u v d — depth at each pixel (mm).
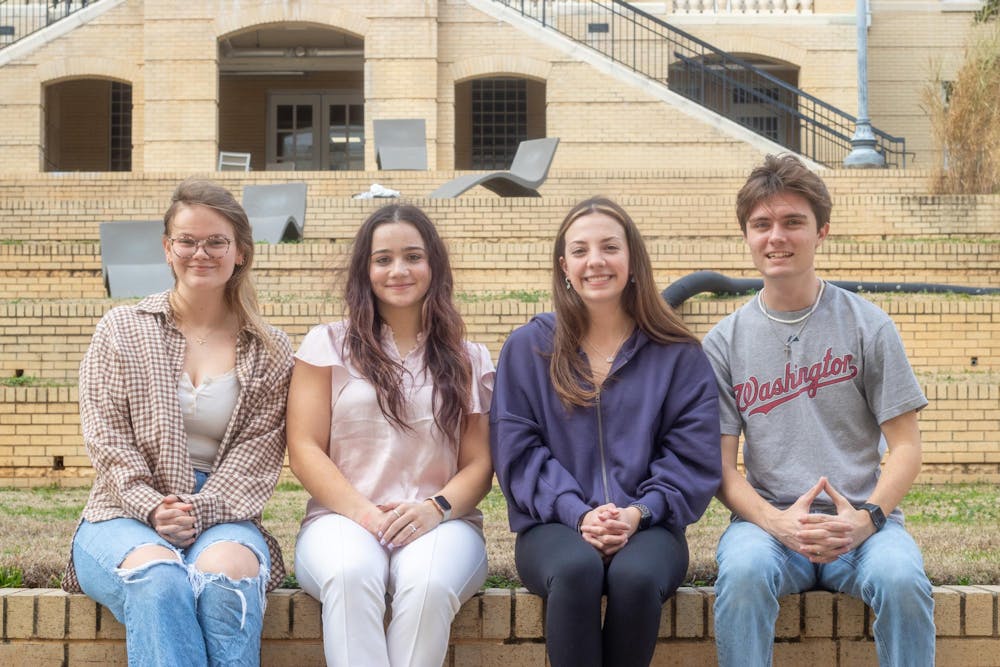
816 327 3512
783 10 19891
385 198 11078
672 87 19906
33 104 17703
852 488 3420
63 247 9461
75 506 5504
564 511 3293
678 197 11102
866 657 3398
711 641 3408
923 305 7652
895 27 20297
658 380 3473
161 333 3471
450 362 3545
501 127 21656
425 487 3496
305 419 3482
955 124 11828
